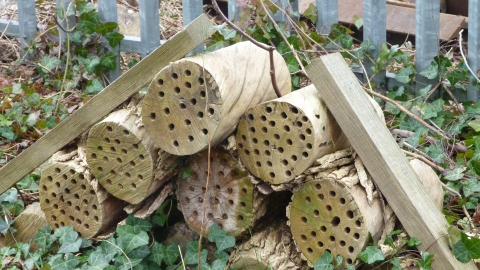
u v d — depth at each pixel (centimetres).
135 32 404
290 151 237
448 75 329
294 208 242
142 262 256
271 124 238
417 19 334
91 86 356
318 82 240
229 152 245
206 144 236
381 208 241
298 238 243
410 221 239
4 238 274
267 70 252
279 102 235
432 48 335
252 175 245
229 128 239
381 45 338
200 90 234
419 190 242
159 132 241
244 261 250
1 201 278
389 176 238
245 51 247
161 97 238
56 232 260
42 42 379
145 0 356
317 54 350
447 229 241
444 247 239
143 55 364
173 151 241
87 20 363
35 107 344
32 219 272
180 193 255
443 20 387
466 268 240
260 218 252
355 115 238
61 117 339
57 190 261
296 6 356
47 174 261
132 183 251
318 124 235
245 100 241
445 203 289
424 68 336
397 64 359
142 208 257
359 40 400
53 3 422
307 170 238
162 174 251
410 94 339
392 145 242
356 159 240
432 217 240
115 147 249
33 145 264
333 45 350
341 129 244
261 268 248
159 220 259
